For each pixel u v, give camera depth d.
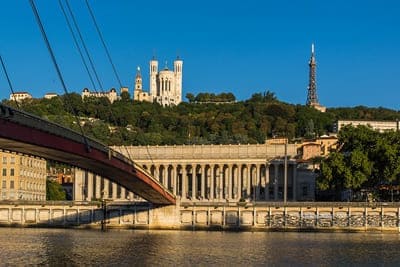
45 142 90.31
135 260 107.56
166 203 184.62
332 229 180.12
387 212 179.25
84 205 192.62
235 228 183.75
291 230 181.50
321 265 103.00
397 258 112.06
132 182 146.38
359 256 114.19
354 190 199.62
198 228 185.12
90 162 113.31
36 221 194.88
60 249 123.31
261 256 113.06
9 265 101.06
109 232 170.75
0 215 196.38
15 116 80.62
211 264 103.00
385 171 190.25
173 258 109.88
